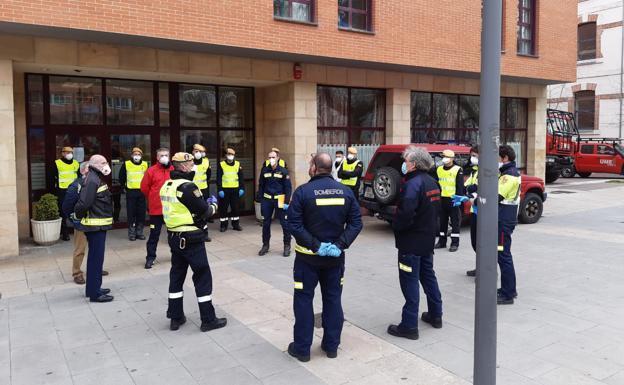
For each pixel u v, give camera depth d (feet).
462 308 19.39
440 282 22.82
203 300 17.16
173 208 16.71
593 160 82.84
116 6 27.25
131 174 32.45
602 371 14.03
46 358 15.31
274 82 38.81
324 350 15.34
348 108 42.88
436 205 16.81
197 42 30.30
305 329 14.82
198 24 30.07
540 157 57.31
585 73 96.37
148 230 36.17
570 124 82.38
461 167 30.76
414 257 16.33
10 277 24.39
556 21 51.83
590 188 65.00
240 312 19.13
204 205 16.81
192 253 16.84
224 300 20.53
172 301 17.34
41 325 18.03
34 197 33.65
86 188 19.88
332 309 15.07
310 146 39.65
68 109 34.42
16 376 14.14
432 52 41.45
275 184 28.40
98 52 30.89
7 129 27.99
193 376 14.03
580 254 28.37
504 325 17.48
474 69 44.27
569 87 98.94
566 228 36.99
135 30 27.91
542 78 51.26
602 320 17.95
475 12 43.96
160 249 30.37
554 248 30.01
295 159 38.96
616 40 91.56
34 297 21.33
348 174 32.89
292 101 38.78
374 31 38.04
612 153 81.00
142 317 18.78
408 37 39.96
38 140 33.58
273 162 28.25
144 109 37.17
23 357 15.39
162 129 37.99
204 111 39.83
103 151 35.73
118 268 26.04
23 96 32.86
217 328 17.49
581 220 40.78
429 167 16.72
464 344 16.01
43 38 29.07
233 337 16.75
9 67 28.09
